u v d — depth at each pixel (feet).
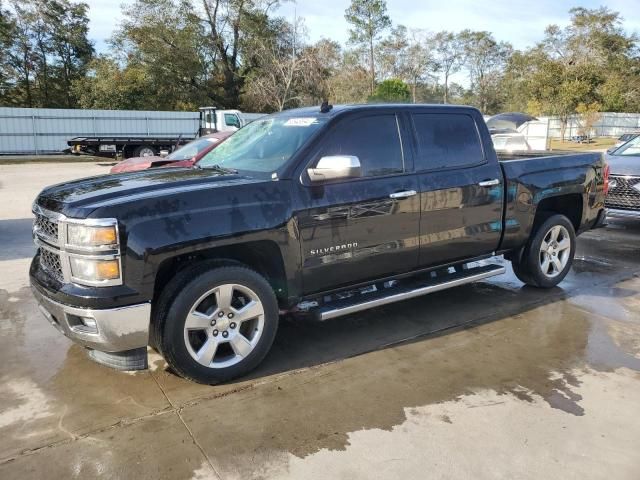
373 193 13.64
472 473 9.10
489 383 12.27
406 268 14.88
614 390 11.97
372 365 13.19
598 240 27.73
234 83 142.51
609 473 9.12
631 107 178.70
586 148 113.39
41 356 13.62
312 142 13.07
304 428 10.42
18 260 23.04
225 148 16.05
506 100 256.11
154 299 11.68
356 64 189.47
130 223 10.59
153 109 128.47
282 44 139.03
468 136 16.02
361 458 9.49
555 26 206.18
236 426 10.49
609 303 17.72
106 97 122.21
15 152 94.07
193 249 11.17
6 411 11.03
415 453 9.64
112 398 11.57
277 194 12.27
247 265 12.26
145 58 128.98
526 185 17.04
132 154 78.28
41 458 9.50
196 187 11.69
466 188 15.48
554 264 18.89
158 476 9.03
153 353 13.88
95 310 10.50
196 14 132.36
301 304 13.61
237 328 12.11
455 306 17.43
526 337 14.92
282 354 13.82
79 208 10.65
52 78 150.51
